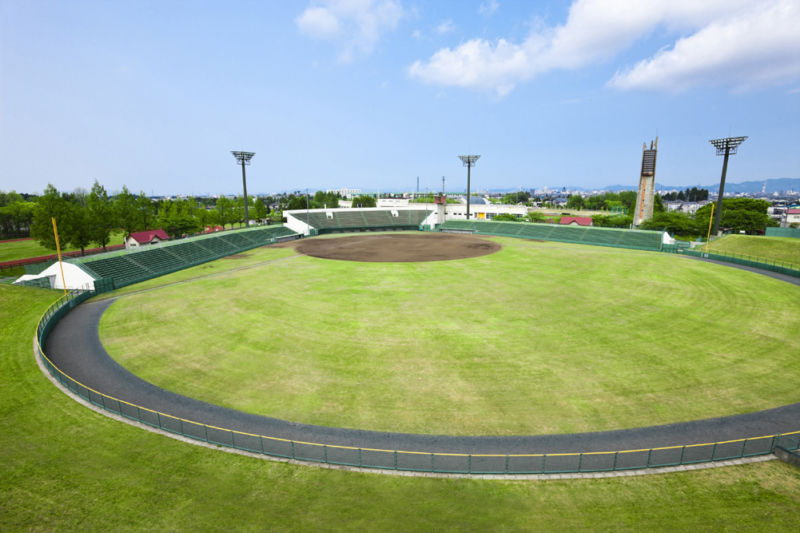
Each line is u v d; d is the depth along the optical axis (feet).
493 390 77.00
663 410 70.33
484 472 54.80
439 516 46.68
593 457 58.13
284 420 68.03
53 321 115.34
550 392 76.13
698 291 145.79
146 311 127.44
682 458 55.16
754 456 58.08
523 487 51.85
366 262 212.02
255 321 116.16
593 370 84.64
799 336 102.73
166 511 47.19
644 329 107.76
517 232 335.06
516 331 106.63
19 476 52.95
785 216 543.80
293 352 94.68
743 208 324.60
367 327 110.32
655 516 46.60
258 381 81.41
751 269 185.57
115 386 79.71
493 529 44.60
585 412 69.72
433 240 308.40
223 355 93.66
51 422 66.03
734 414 69.10
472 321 114.42
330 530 44.32
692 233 337.52
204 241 244.22
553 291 147.23
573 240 293.23
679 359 89.66
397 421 67.56
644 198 349.00
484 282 162.50
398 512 47.34
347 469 55.47
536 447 60.70
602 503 48.88
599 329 107.65
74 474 53.62
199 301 137.90
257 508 47.88
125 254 185.16
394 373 83.97
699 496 50.03
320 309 126.62
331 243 294.25
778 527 44.70
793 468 55.26
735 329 107.55
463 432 64.44
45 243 217.36
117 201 302.86
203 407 72.13
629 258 218.18
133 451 58.85
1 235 358.84
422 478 53.57
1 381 79.92
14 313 120.98
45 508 47.42
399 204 493.77
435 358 90.68
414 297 140.05
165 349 97.30
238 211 435.12
